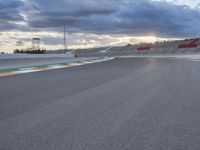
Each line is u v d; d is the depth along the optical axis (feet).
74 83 31.35
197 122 14.42
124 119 14.97
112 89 26.35
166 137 11.90
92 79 35.73
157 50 317.42
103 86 28.58
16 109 17.46
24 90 25.79
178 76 38.58
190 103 19.51
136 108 17.83
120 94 23.36
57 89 26.43
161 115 15.93
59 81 33.55
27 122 14.33
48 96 22.38
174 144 11.00
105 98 21.44
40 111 16.88
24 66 63.77
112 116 15.62
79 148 10.50
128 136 12.01
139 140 11.47
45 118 15.17
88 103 19.44
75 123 14.12
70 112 16.61
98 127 13.41
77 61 90.84
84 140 11.45
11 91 25.12
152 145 10.87
